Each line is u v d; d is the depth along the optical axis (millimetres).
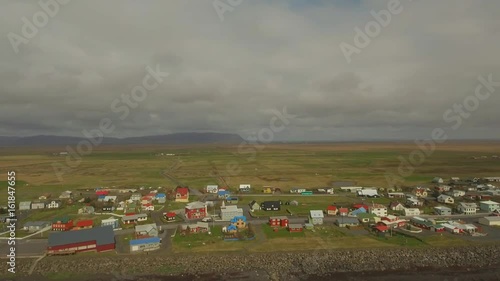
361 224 69500
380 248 56500
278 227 67812
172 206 88812
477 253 54688
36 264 50750
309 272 48781
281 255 53781
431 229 65875
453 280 46688
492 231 65250
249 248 56562
